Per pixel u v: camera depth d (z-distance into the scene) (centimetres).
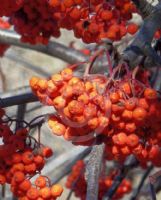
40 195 46
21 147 46
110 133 43
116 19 48
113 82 43
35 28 54
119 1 48
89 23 48
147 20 46
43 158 47
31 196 46
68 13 49
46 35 55
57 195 46
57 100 41
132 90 42
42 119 49
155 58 46
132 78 43
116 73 45
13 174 46
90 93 41
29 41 56
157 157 45
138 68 46
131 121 42
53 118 43
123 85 42
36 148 47
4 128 47
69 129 43
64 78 41
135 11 50
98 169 49
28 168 46
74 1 48
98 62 61
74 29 50
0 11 51
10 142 47
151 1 51
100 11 48
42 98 42
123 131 43
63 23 51
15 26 55
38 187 47
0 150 46
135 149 44
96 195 49
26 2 51
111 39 48
